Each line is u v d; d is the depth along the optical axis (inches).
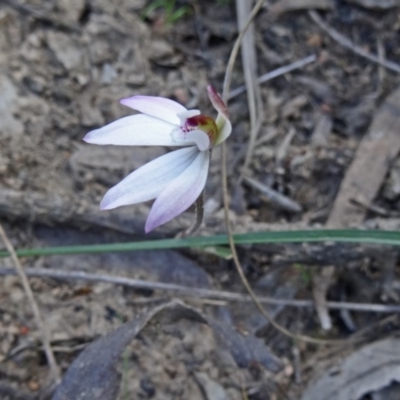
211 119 10.7
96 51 12.9
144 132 10.7
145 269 12.2
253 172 12.6
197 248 11.8
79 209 12.1
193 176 10.6
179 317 11.9
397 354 12.0
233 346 11.8
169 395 11.9
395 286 12.2
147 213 12.1
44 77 12.8
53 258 12.2
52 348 11.9
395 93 12.8
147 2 13.2
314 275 12.2
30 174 12.4
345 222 12.4
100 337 11.7
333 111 12.9
